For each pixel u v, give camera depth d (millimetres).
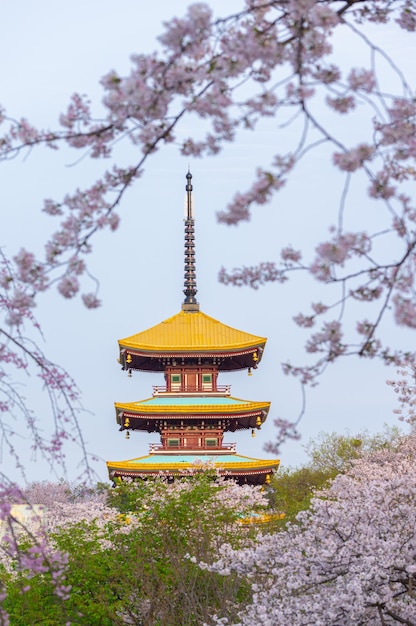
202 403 115125
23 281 21062
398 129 20406
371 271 22234
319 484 118500
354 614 35938
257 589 40406
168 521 63062
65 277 21094
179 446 115250
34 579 55281
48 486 113188
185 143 21766
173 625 53844
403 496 43156
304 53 20047
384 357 22188
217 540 62812
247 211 19922
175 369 117500
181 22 18828
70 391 24938
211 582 57156
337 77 20281
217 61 20109
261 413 114250
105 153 21312
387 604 37156
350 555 38125
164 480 103938
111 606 54250
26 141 20609
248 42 19953
